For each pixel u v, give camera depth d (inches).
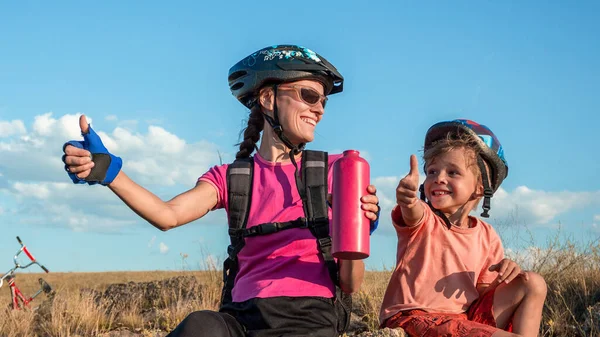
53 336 329.7
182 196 129.6
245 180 134.3
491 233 152.6
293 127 135.8
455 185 147.4
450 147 148.6
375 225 120.6
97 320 332.8
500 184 155.9
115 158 110.8
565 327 230.1
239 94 144.6
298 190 131.1
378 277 331.0
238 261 132.0
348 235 115.3
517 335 126.3
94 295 387.5
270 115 138.6
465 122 152.6
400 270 147.3
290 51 138.6
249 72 140.4
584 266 276.1
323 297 125.1
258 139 144.9
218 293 366.0
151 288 387.2
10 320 364.5
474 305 145.4
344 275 125.9
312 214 128.9
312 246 127.6
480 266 147.7
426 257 144.9
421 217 141.9
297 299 123.1
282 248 127.3
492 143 151.6
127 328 326.0
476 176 149.8
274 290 123.3
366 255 116.6
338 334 129.0
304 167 133.6
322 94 142.2
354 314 281.7
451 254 145.2
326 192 131.3
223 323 116.9
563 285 263.0
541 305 138.6
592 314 229.0
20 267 420.8
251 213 132.2
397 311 144.4
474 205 154.6
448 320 135.5
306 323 122.6
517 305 139.6
